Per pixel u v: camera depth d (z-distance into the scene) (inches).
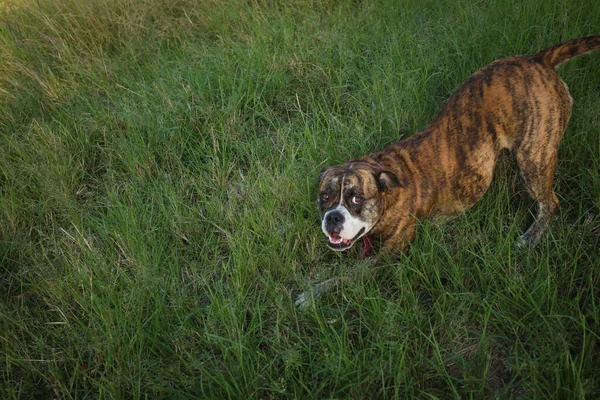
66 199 73.0
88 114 87.5
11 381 56.5
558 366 48.0
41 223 74.5
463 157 65.2
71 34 105.0
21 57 99.0
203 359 55.9
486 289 58.2
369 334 55.9
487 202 68.4
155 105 86.6
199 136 84.4
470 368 52.2
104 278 64.5
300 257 66.5
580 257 58.2
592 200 65.4
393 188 62.1
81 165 80.8
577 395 45.8
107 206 73.0
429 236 62.6
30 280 66.1
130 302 60.1
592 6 88.9
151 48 102.9
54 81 93.0
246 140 83.0
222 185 76.2
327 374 52.9
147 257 65.2
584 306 55.4
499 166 70.7
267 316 60.4
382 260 65.2
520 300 55.5
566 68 78.6
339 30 96.8
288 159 75.4
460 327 55.9
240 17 106.3
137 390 53.7
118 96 91.2
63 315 59.9
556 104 64.0
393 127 75.9
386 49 89.1
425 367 52.6
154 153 82.4
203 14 108.9
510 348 52.9
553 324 51.7
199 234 71.0
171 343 57.5
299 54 92.3
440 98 81.2
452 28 90.7
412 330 55.5
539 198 65.7
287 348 55.3
